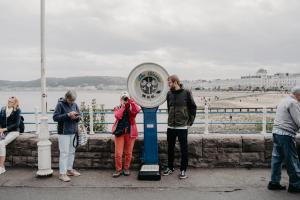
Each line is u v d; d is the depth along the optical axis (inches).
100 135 301.0
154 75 266.1
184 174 260.1
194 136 293.4
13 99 293.7
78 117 258.8
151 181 254.7
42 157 265.7
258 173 273.3
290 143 225.1
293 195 222.2
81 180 258.2
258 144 287.4
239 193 226.8
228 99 4333.2
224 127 828.6
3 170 277.6
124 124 264.2
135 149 288.2
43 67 266.4
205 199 215.9
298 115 220.5
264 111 310.2
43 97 266.7
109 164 290.5
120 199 216.7
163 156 288.8
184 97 260.2
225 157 289.1
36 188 239.9
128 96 265.3
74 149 267.9
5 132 292.0
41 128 267.1
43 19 265.4
